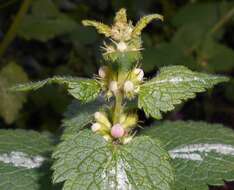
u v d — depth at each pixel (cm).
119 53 23
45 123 62
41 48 74
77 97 24
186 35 62
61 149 23
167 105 24
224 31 69
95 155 23
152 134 31
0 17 72
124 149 23
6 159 29
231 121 64
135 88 24
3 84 55
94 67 65
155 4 75
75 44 66
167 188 22
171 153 29
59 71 65
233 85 62
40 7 58
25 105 62
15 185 27
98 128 25
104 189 22
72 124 29
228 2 66
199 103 65
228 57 60
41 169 29
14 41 73
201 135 30
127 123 25
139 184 22
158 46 58
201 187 26
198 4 67
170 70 25
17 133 32
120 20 23
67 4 75
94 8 78
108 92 24
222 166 28
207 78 25
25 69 71
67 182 22
